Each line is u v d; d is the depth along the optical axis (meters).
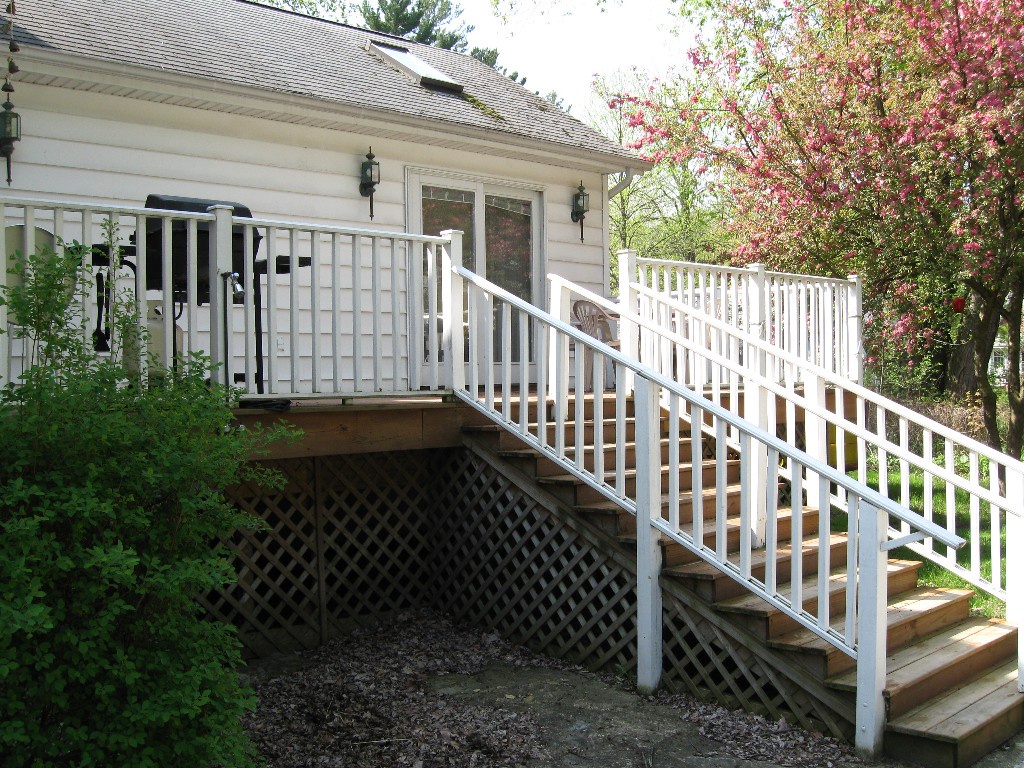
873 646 4.03
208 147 6.88
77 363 3.17
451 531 6.10
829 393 8.33
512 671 5.18
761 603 4.62
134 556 2.84
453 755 4.01
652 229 27.84
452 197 8.34
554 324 5.22
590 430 6.05
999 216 9.25
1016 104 8.84
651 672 4.79
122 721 2.80
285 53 8.16
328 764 3.88
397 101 7.76
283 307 7.22
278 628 5.52
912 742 4.00
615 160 9.16
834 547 5.55
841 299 8.62
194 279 4.64
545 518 5.45
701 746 4.16
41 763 2.67
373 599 6.22
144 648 3.01
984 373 9.91
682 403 6.42
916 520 3.88
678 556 4.97
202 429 3.25
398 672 5.13
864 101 10.58
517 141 8.23
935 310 11.64
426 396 5.71
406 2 29.92
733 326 6.84
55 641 2.70
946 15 9.38
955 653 4.72
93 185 6.36
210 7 9.20
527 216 8.93
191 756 2.95
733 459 6.42
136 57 6.34
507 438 5.71
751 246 11.50
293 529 5.61
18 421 2.92
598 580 5.37
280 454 5.01
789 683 4.41
